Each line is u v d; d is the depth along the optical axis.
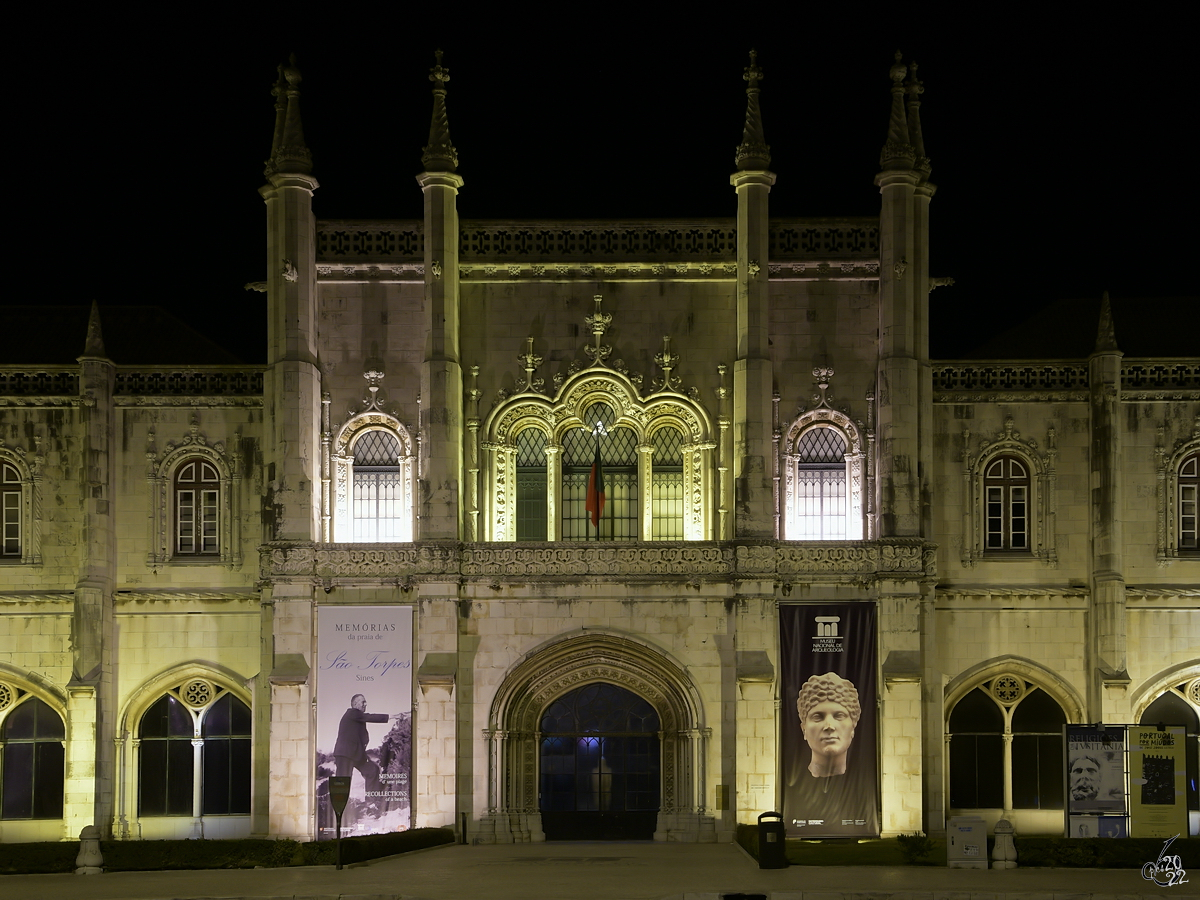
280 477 47.28
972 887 32.69
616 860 39.78
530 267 49.56
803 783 45.81
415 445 49.06
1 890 33.72
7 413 49.78
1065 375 49.81
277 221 48.50
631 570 46.91
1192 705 48.78
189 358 57.78
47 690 48.69
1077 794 42.19
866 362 49.25
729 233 49.78
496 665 46.75
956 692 48.94
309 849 38.50
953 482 49.47
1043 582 49.09
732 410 48.97
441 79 49.09
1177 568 49.03
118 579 49.28
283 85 49.44
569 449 49.56
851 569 46.88
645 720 48.47
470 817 46.28
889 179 48.50
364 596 47.00
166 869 38.47
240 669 48.94
